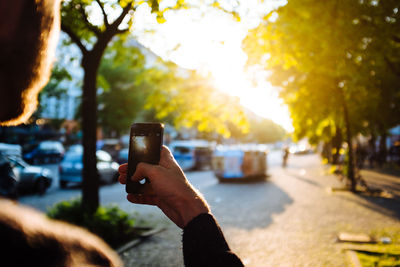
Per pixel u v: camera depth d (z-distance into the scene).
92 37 8.61
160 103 8.77
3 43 0.46
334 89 7.86
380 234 7.69
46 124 41.28
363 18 5.30
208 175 25.16
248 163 19.72
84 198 7.45
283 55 6.30
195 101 8.48
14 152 13.65
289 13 5.65
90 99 7.55
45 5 0.52
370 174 23.19
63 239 0.47
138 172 0.83
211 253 0.69
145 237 7.69
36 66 0.52
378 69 5.76
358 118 12.79
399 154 33.41
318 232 8.05
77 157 16.55
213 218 0.76
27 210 0.45
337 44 5.15
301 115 8.42
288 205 11.88
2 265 0.39
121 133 41.47
